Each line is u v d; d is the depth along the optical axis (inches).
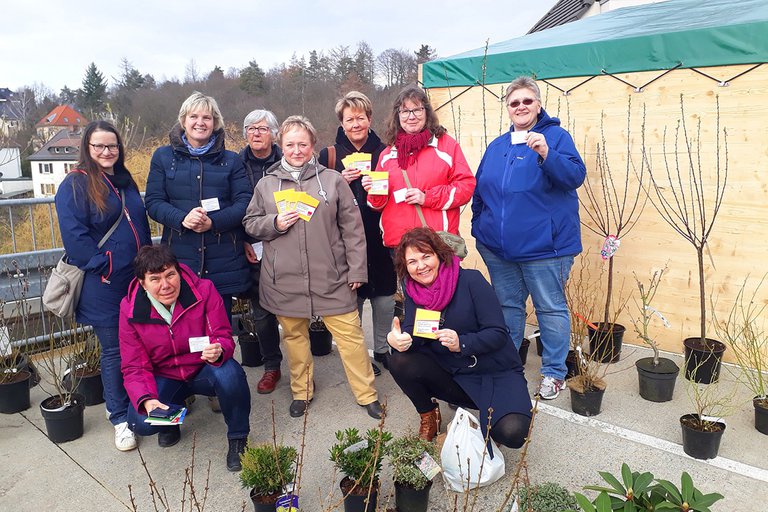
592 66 182.1
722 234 169.5
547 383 152.3
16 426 146.0
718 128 164.9
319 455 129.2
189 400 156.6
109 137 129.2
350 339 144.9
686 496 89.3
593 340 172.9
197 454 132.2
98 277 131.6
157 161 144.2
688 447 124.1
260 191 143.9
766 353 166.2
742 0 203.0
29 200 194.9
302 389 149.7
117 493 117.3
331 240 141.9
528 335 201.0
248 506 112.0
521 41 224.8
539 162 136.2
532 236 143.6
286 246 139.7
